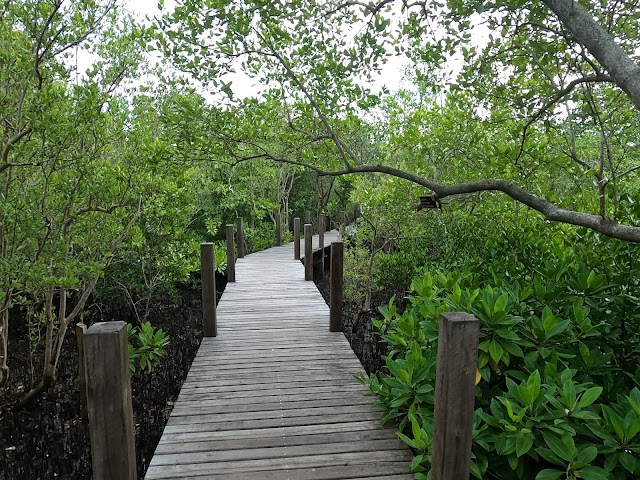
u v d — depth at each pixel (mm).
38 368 6027
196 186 10156
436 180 5574
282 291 6711
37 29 3818
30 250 4414
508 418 2137
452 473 1807
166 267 7445
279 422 2834
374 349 6770
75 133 3807
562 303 2695
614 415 1892
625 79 1863
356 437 2662
